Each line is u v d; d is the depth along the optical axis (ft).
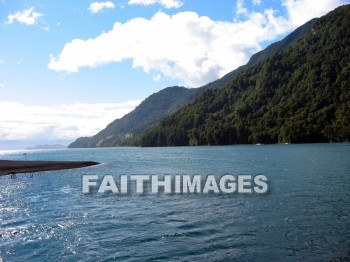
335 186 113.09
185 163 248.52
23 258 54.60
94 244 60.39
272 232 64.44
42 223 75.87
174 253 55.06
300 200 92.17
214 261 51.52
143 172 191.21
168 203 94.79
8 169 230.89
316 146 449.48
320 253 53.21
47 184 150.10
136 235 64.85
